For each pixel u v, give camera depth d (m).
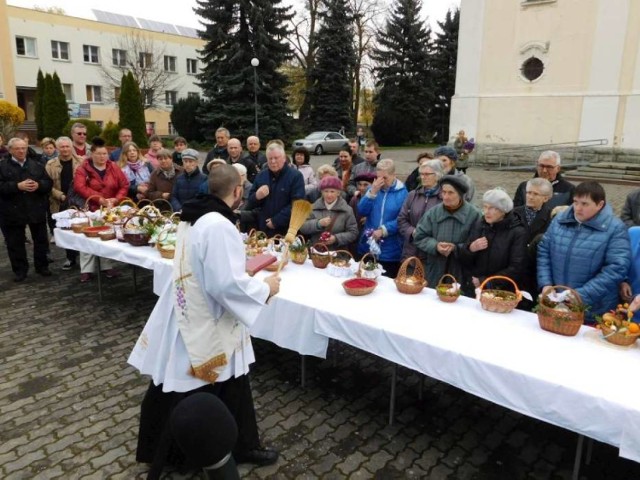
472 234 3.48
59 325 4.34
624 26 14.50
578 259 2.95
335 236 4.08
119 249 4.27
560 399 2.04
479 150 17.39
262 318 3.10
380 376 3.52
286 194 4.55
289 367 3.64
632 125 14.84
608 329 2.43
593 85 15.20
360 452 2.67
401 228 4.09
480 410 3.11
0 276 5.72
